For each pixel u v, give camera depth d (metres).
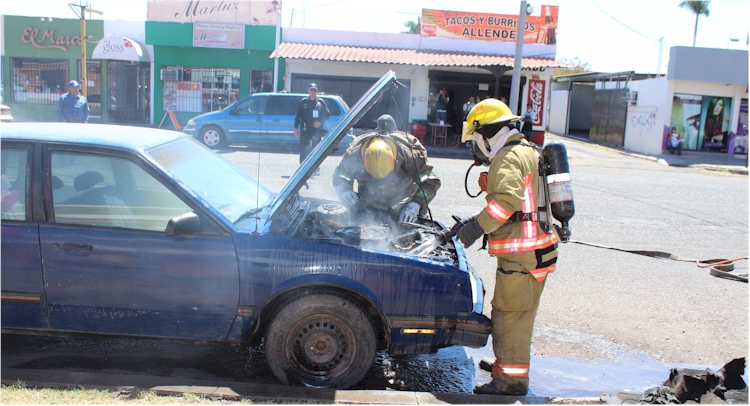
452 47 22.94
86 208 3.56
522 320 3.58
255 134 16.48
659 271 6.73
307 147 11.74
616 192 12.67
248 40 21.91
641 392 3.89
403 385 3.84
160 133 4.33
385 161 4.62
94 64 22.36
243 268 3.45
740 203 12.04
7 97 22.28
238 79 22.56
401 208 4.89
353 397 3.34
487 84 22.59
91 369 3.80
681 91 23.70
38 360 3.89
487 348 4.54
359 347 3.51
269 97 16.62
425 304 3.52
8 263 3.48
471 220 3.54
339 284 3.44
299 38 22.55
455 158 17.95
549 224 3.51
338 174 4.98
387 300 3.49
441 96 22.53
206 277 3.47
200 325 3.55
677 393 3.53
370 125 22.28
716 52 23.14
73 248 3.47
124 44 21.06
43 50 22.11
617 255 7.38
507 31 22.75
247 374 3.82
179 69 22.39
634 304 5.57
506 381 3.60
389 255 3.52
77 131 3.86
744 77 23.33
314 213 4.29
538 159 3.50
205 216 3.50
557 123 36.06
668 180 15.65
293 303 3.46
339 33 22.70
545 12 22.45
